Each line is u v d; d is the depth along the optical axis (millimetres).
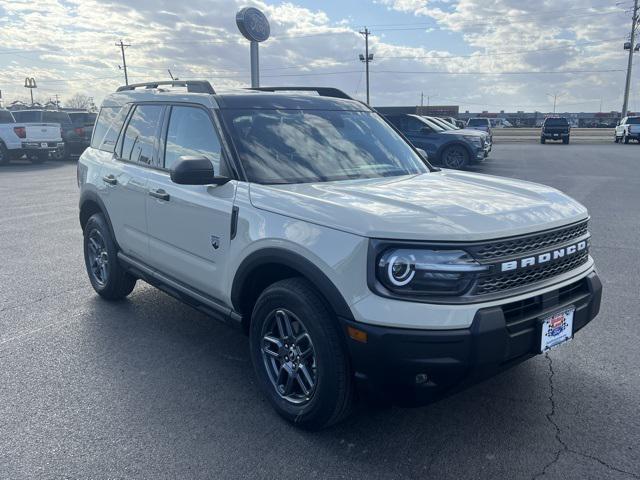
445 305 2668
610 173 16906
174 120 4340
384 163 4176
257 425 3330
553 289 3027
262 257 3264
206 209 3727
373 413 3465
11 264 6840
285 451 3072
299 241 3031
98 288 5504
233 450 3080
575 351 4293
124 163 4875
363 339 2742
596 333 4621
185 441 3162
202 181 3467
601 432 3232
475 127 34656
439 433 3242
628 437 3182
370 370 2768
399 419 3393
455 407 3521
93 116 25188
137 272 4793
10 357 4234
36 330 4766
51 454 3033
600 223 9195
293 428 3299
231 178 3650
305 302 3031
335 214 2955
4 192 13398
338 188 3455
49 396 3652
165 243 4277
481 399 3611
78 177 5770
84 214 5703
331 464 2957
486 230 2773
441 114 67625
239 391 3744
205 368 4078
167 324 4930
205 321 5012
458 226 2762
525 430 3264
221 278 3688
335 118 4387
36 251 7500
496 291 2812
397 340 2654
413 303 2678
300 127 4102
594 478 2830
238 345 4500
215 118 3895
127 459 2996
